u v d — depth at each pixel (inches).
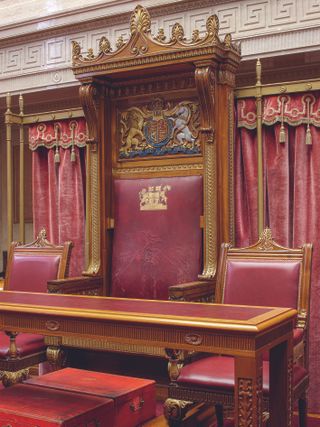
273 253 131.0
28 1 258.7
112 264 169.0
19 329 108.0
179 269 157.8
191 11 218.7
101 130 171.3
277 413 102.6
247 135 159.6
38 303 112.0
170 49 151.6
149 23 156.3
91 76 165.3
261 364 90.0
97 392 121.6
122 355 159.6
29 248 164.4
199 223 157.8
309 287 125.2
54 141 187.5
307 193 154.4
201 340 91.3
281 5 204.1
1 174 368.8
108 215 172.4
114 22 235.0
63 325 103.4
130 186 168.6
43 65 257.6
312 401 151.1
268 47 207.3
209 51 146.5
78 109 181.8
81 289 159.3
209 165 153.1
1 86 271.4
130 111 172.7
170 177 163.2
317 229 152.9
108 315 97.7
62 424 102.3
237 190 162.2
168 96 166.4
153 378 155.6
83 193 186.4
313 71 243.0
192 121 163.3
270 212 158.6
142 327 96.1
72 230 186.4
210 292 146.3
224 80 152.9
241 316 95.0
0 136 366.9
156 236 162.1
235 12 211.6
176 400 111.0
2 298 120.7
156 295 160.2
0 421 108.3
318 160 152.4
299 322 123.0
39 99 295.7
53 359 142.2
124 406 120.7
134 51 157.6
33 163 193.5
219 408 131.9
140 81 168.2
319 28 198.4
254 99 157.5
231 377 107.3
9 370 132.3
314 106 151.3
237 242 161.9
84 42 244.7
